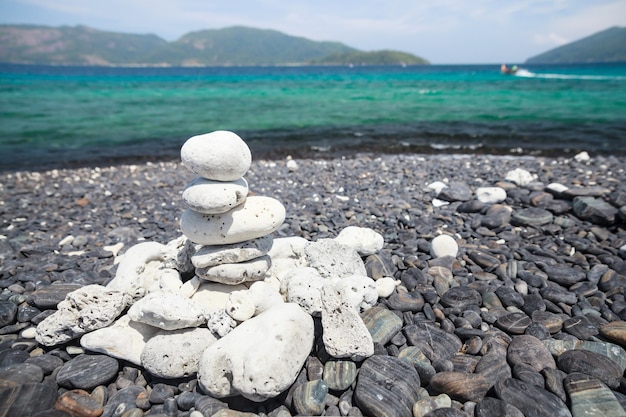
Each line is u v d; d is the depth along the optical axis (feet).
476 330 1.35
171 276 1.45
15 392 1.08
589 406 1.02
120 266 1.56
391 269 1.82
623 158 4.25
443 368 1.19
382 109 8.14
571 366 1.17
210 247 1.42
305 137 5.92
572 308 1.49
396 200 2.85
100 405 1.10
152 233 2.39
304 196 3.09
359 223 2.44
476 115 7.18
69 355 1.30
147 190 3.44
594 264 1.83
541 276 1.72
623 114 6.84
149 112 7.97
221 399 1.11
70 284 1.66
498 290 1.60
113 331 1.26
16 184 3.66
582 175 3.31
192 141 1.29
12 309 1.50
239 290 1.43
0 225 2.59
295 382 1.16
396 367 1.16
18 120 6.93
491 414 1.02
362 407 1.06
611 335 1.29
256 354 1.07
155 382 1.20
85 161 4.75
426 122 6.73
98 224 2.60
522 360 1.21
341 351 1.19
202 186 1.31
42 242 2.29
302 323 1.21
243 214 1.37
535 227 2.25
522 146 5.10
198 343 1.21
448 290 1.59
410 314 1.49
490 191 2.64
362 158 4.70
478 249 2.01
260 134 6.11
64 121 6.95
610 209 2.21
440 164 4.13
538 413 1.02
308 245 1.68
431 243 2.01
